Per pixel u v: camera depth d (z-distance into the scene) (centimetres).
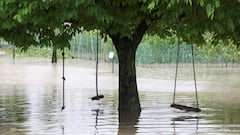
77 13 1905
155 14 1992
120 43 2398
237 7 1941
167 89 3488
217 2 1602
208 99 2917
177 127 2012
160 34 2594
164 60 6612
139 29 2361
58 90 3419
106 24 2089
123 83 2428
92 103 2716
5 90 3422
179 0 1669
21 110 2477
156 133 1894
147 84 3878
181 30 2264
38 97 3011
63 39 2127
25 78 4412
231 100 2870
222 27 1977
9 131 1936
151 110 2450
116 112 2392
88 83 3944
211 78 4500
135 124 2078
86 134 1878
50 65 6341
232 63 6344
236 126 2030
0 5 1894
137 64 6462
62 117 2259
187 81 4184
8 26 1950
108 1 2000
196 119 2202
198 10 1972
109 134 1878
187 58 6619
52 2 1859
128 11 2036
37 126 2041
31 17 1939
